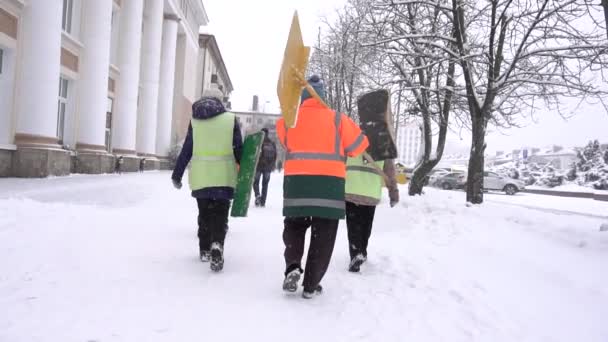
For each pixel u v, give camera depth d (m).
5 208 6.26
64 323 2.73
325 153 3.48
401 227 7.26
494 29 9.30
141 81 28.47
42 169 14.34
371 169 4.57
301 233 3.62
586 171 40.16
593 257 4.89
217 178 4.12
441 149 12.98
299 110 3.61
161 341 2.55
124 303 3.15
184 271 4.05
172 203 9.70
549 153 72.44
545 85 9.80
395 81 11.31
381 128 4.47
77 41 18.17
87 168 18.78
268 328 2.86
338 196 3.47
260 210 9.37
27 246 4.48
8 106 14.16
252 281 3.87
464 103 12.33
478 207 8.62
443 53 10.34
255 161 4.00
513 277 4.22
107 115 23.39
